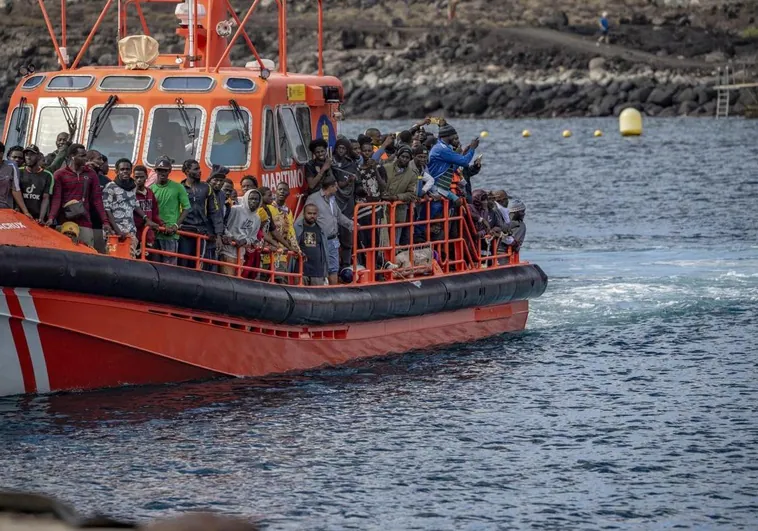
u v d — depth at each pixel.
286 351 44.72
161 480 32.34
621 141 197.75
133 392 40.78
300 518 29.75
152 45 45.94
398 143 50.34
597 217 103.06
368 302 46.41
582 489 32.22
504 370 46.56
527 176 142.50
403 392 42.69
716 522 29.78
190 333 41.38
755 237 88.12
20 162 39.12
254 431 37.12
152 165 44.59
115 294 38.78
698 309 58.94
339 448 35.66
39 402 39.06
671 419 39.16
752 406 40.72
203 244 43.16
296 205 46.94
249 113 44.41
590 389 43.47
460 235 52.41
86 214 39.75
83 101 45.22
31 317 37.59
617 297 62.25
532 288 55.94
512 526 29.45
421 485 32.41
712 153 170.62
